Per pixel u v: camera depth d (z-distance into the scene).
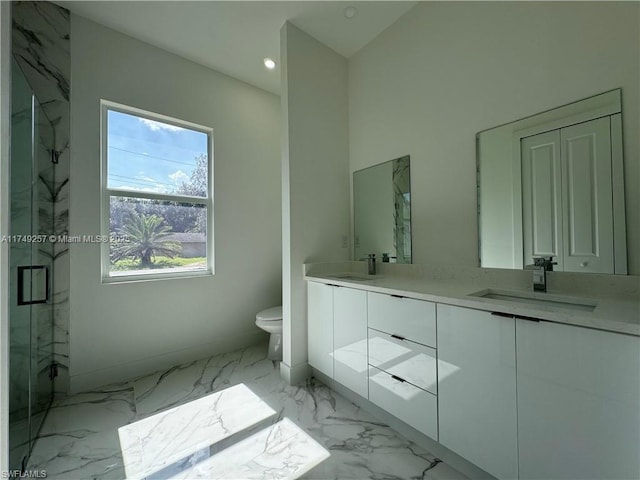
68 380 1.90
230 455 1.35
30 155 1.49
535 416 0.98
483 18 1.63
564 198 1.33
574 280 1.29
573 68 1.30
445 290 1.43
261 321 2.46
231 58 2.49
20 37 1.76
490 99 1.60
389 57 2.17
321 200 2.29
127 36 2.18
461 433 1.20
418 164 1.98
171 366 2.36
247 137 2.87
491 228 1.59
